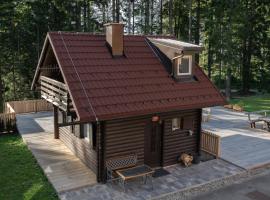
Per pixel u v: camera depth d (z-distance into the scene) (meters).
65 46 13.48
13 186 12.25
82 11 36.94
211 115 24.58
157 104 12.93
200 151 15.31
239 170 14.17
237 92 40.19
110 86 12.80
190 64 14.94
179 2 38.84
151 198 11.56
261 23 38.19
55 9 33.31
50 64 16.61
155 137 13.98
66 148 16.38
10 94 35.19
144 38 16.08
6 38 32.84
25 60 34.31
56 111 17.59
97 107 11.77
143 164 13.72
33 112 24.08
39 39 33.53
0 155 15.52
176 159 14.66
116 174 12.77
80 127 14.41
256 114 25.03
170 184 12.71
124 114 11.98
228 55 33.19
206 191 12.49
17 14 31.03
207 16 34.38
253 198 12.07
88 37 14.41
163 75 14.41
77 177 13.00
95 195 11.66
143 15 42.06
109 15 40.16
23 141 17.80
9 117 19.22
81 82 12.41
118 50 14.31
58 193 11.70
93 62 13.45
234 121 22.73
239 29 33.59
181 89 14.21
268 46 39.00
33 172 13.53
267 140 18.36
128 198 11.52
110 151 12.76
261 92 40.34
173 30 39.97
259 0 37.25
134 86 13.30
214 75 45.22
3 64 33.84
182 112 14.43
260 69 41.06
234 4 32.84
